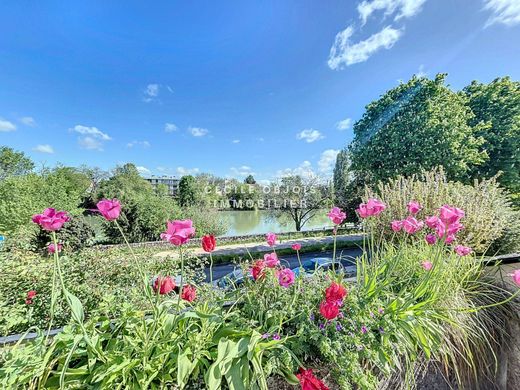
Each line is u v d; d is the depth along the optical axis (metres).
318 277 1.68
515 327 1.71
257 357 1.06
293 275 1.47
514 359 1.71
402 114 13.58
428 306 1.47
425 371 1.50
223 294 1.64
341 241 10.89
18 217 10.06
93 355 1.05
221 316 1.29
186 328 1.19
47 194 13.55
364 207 1.87
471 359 1.56
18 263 3.19
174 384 1.04
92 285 2.94
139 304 1.81
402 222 2.04
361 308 1.39
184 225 1.20
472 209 3.11
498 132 13.80
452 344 1.56
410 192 3.79
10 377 0.94
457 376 1.51
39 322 2.45
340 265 2.14
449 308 1.55
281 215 20.66
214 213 18.19
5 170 25.23
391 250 2.19
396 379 1.45
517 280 1.33
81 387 0.99
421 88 13.15
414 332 1.36
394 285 1.77
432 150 12.20
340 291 1.18
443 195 3.50
